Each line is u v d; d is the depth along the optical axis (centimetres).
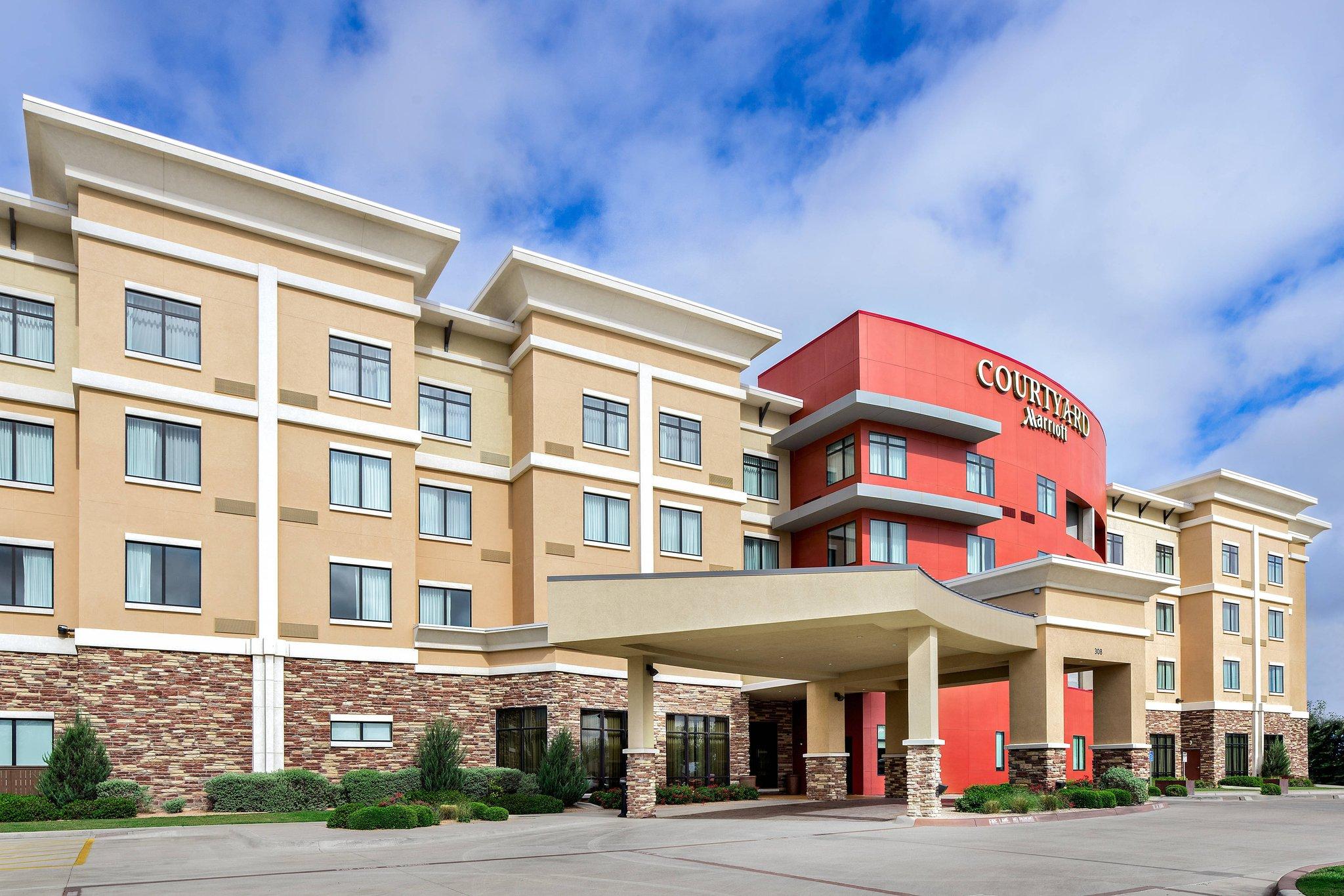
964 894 1361
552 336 3634
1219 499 5684
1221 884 1447
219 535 2917
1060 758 2850
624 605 2462
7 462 2777
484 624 3491
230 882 1488
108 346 2819
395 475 3266
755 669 3062
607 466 3669
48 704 2697
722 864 1683
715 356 4031
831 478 4259
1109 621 3072
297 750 2933
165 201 2944
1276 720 5741
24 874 1589
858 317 4181
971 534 4400
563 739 3025
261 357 3062
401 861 1739
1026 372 4719
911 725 2405
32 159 2884
